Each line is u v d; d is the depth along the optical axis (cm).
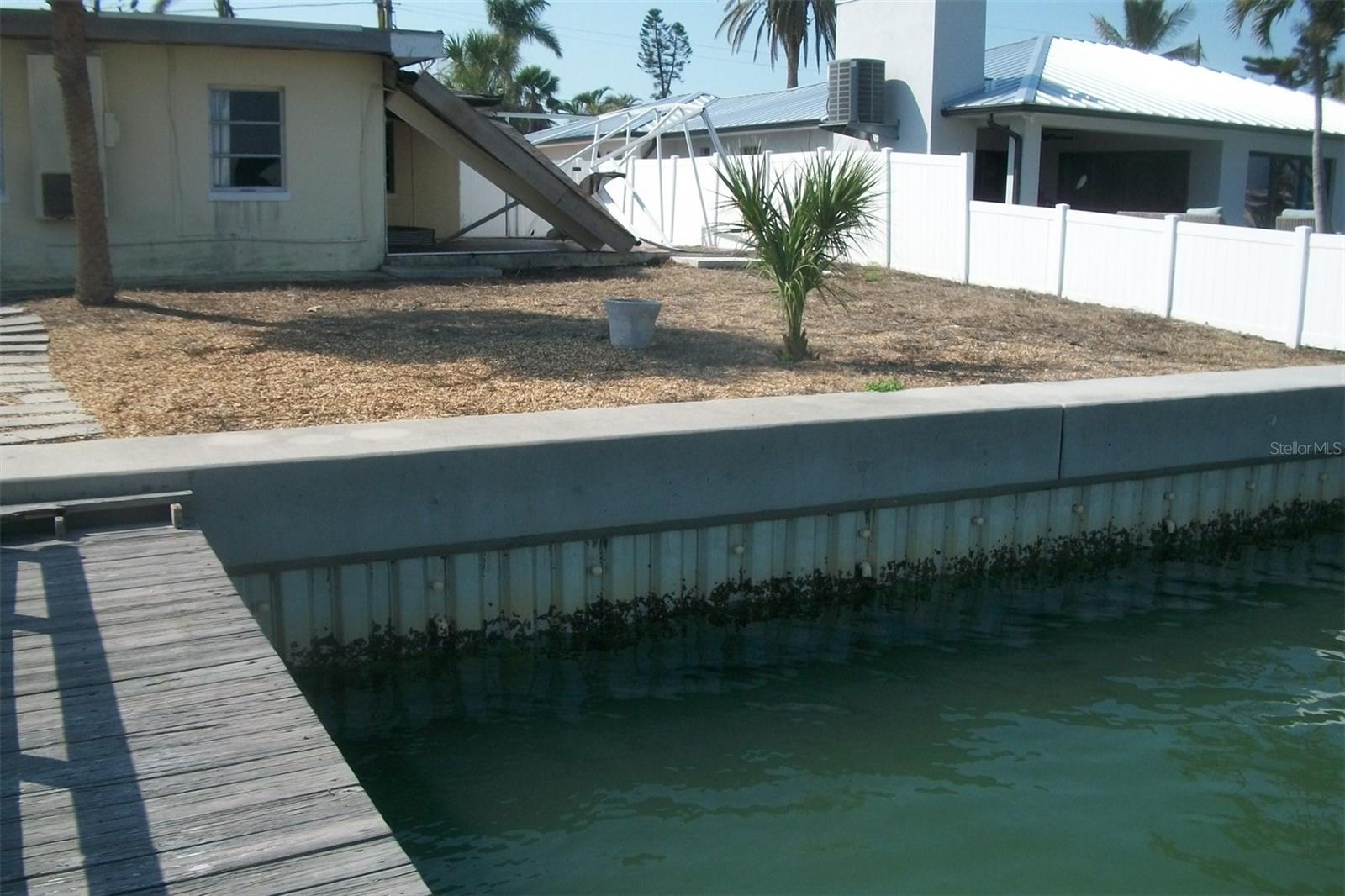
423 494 694
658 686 723
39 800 381
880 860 528
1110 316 1437
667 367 1030
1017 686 728
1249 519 1020
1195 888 512
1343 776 615
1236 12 2059
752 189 1098
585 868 518
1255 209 2450
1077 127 2097
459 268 1577
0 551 600
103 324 1144
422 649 723
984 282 1664
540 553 745
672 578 788
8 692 456
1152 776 611
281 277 1506
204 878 342
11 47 1369
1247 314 1373
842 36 2284
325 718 674
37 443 744
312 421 819
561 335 1148
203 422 807
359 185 1547
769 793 589
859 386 988
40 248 1413
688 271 1656
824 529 834
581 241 1712
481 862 522
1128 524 957
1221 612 870
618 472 741
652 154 3034
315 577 691
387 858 355
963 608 873
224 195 1489
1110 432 906
